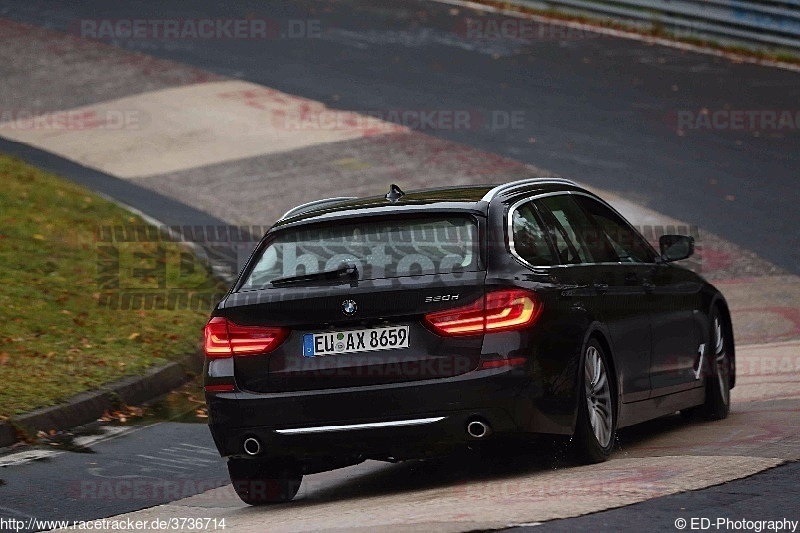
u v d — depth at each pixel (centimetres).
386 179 6456
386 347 2191
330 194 6262
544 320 2200
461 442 2184
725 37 8806
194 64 8756
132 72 8638
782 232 5506
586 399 2283
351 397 2186
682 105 7556
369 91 8006
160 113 7744
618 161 6606
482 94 7856
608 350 2403
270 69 8550
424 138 7112
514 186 2462
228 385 2273
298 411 2216
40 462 2780
